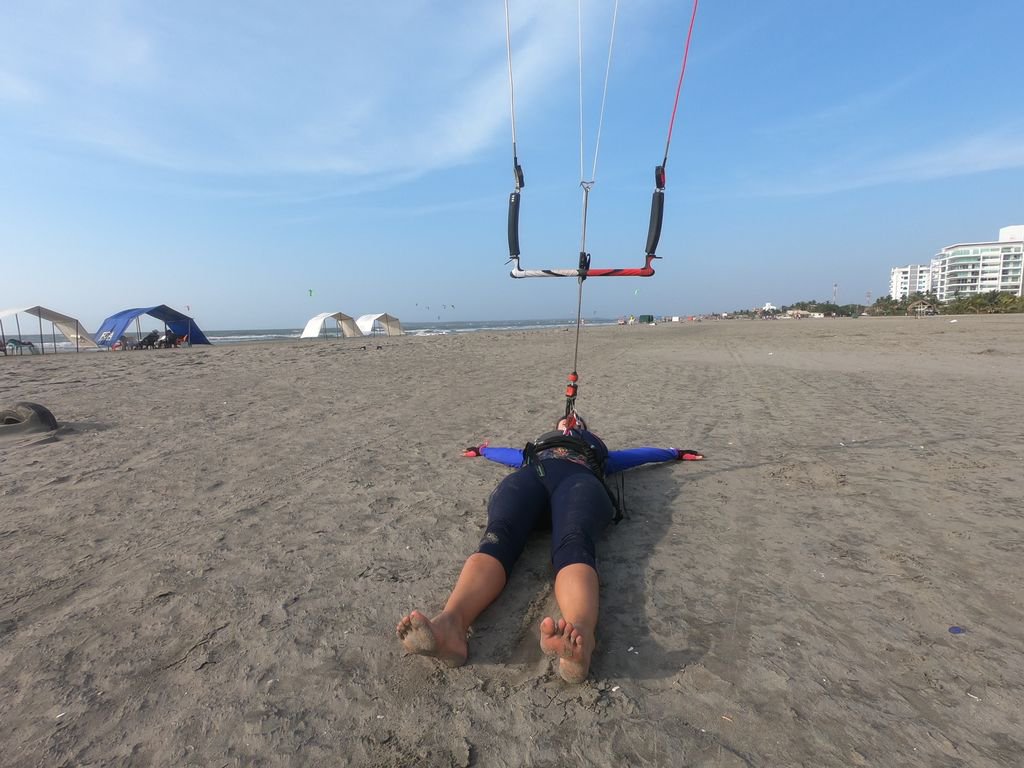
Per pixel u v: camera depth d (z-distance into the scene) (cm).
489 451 507
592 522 283
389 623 254
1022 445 535
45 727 194
